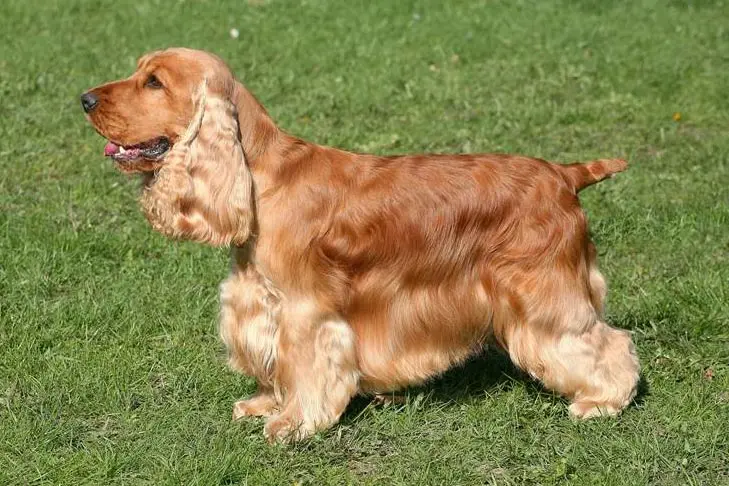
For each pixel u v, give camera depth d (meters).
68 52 19.56
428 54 19.91
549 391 8.44
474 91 17.52
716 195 12.74
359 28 21.81
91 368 8.74
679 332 9.55
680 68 18.66
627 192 12.90
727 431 7.80
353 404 8.42
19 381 8.60
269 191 7.57
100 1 23.89
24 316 9.69
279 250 7.52
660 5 24.44
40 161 13.91
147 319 9.70
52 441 7.71
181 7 23.55
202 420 8.11
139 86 7.58
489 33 21.47
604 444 7.62
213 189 7.34
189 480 7.17
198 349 9.20
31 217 11.89
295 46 20.22
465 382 8.74
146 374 8.75
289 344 7.62
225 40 20.81
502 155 8.12
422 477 7.26
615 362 7.95
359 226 7.70
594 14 23.47
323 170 7.74
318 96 17.08
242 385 8.66
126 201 12.72
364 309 7.89
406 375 8.06
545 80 18.11
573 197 7.94
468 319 8.02
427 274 7.89
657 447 7.55
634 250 11.44
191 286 10.36
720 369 8.91
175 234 7.48
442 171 7.92
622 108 16.48
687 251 11.27
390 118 16.05
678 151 14.59
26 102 16.44
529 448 7.61
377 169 7.89
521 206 7.80
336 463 7.56
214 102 7.39
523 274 7.78
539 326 7.79
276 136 7.73
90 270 10.74
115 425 8.05
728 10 24.03
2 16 22.11
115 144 7.72
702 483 7.30
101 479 7.21
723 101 16.78
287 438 7.69
